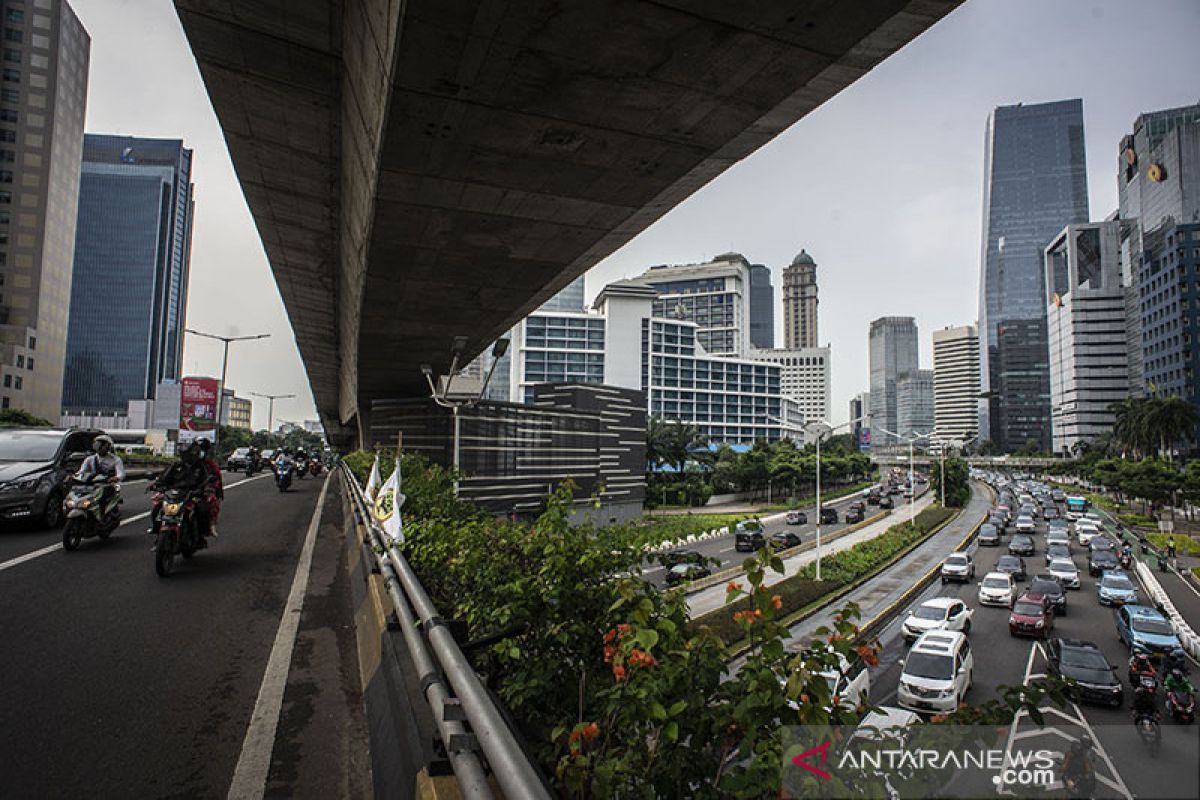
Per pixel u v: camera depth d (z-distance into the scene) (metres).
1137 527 51.69
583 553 4.40
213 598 7.36
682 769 2.59
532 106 9.03
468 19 7.28
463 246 14.53
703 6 7.04
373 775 3.51
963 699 13.52
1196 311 80.69
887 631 20.92
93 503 9.80
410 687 3.59
